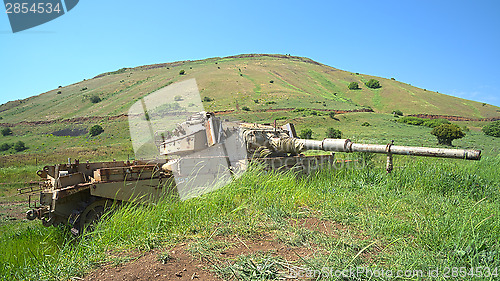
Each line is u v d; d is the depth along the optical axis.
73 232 6.71
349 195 6.88
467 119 98.56
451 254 3.72
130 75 134.38
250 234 4.43
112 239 4.54
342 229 4.70
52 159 39.41
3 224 9.66
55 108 98.00
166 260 3.65
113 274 3.41
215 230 4.57
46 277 3.56
